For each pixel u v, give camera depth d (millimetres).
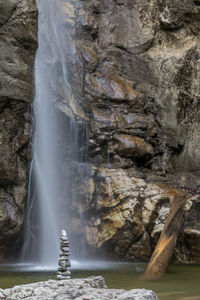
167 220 9648
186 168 13734
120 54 14945
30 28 10883
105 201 12297
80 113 13305
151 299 4492
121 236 11734
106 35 15195
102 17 15344
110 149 13188
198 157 13648
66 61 13781
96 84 13828
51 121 13102
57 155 13094
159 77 14391
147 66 14656
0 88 10430
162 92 14219
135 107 13961
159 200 11969
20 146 11250
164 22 14531
